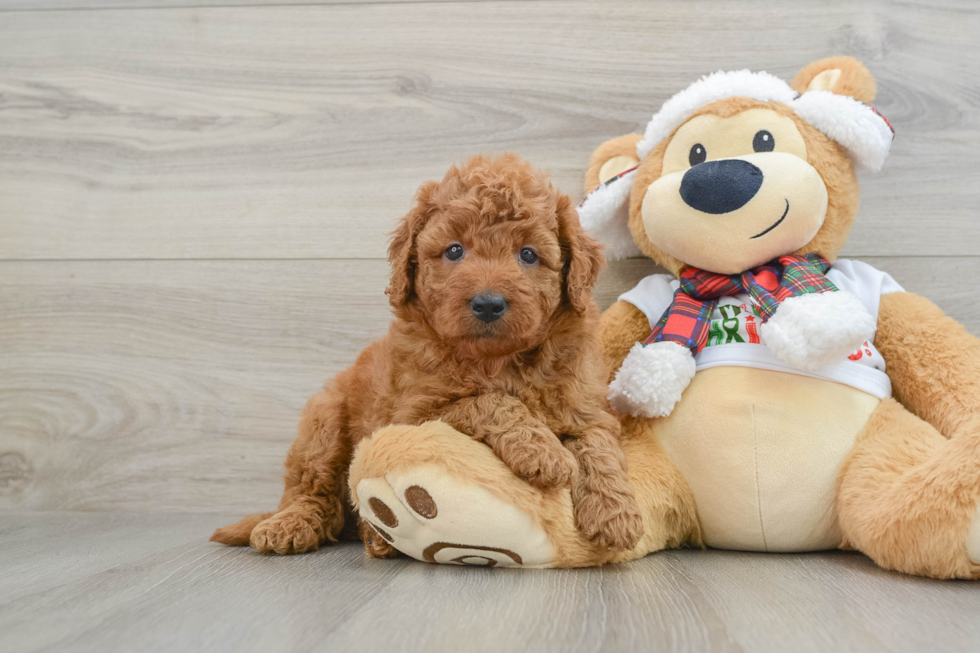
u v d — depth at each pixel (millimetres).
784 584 1325
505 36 2230
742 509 1610
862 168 1849
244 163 2289
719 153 1783
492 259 1441
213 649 987
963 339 1651
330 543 1785
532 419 1434
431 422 1436
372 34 2266
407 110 2254
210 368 2260
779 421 1593
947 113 2102
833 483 1572
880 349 1726
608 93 2203
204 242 2285
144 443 2256
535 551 1393
